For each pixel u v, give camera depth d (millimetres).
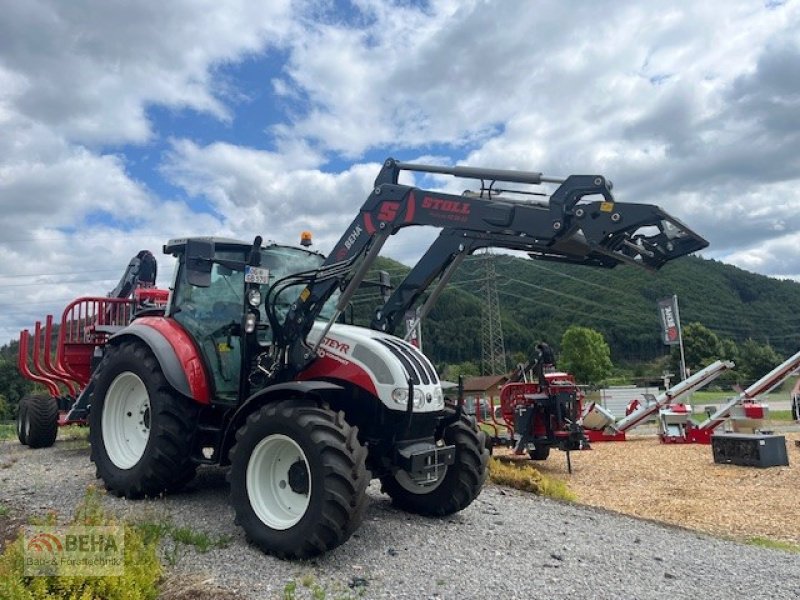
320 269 5324
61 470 7309
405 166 5582
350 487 4293
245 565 4238
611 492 9586
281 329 5422
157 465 5543
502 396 12258
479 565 4555
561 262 5148
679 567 4945
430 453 5070
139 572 3562
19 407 9742
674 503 8766
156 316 6785
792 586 4590
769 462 11617
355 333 5371
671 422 16109
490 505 6664
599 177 4613
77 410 8695
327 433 4387
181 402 5641
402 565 4426
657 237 4523
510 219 4969
